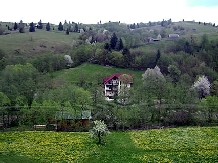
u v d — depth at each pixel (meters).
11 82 86.12
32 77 95.94
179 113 77.06
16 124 76.00
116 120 74.44
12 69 96.31
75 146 53.97
